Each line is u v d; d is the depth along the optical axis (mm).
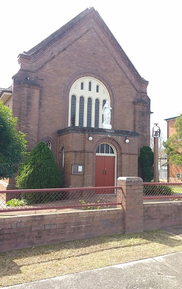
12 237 5730
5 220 5680
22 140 9141
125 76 17297
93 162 13047
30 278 4484
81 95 15914
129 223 7234
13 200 11031
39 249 5812
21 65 14031
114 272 4844
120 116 16797
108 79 16656
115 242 6457
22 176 11625
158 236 7188
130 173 14133
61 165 14125
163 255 5770
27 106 13758
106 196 12914
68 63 15398
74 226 6512
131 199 7309
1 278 4449
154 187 11703
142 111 17406
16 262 5121
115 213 7145
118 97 16875
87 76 16094
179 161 20688
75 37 15766
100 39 16625
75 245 6148
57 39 15109
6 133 8227
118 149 14078
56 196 11836
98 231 6852
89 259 5398
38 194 11375
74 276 4629
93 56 16281
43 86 14523
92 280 4500
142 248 6160
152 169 16578
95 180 13680
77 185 12617
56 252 5688
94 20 16500
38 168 11750
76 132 12883
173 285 4402
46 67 14703
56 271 4797
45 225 6125
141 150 16641
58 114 14828
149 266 5160
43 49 14625
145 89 17859
